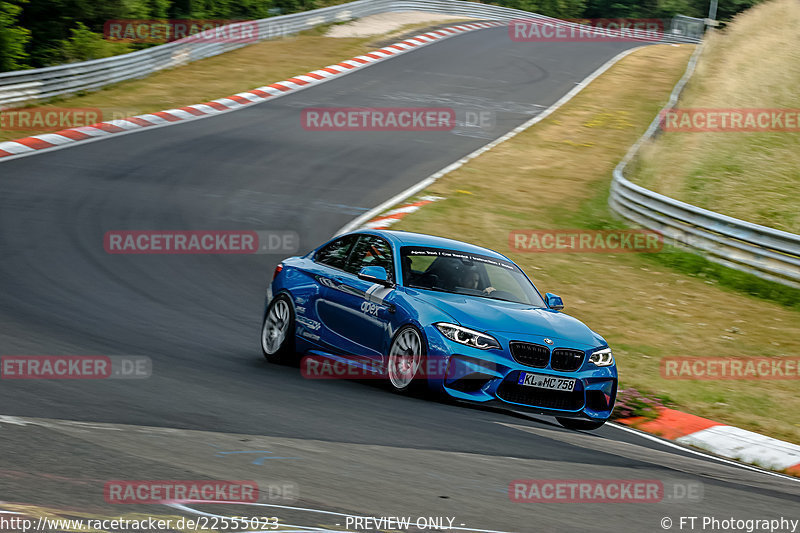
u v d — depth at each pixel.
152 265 31.80
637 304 32.75
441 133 66.25
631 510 11.70
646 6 169.00
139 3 89.44
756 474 16.52
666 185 50.78
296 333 21.27
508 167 58.16
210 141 57.12
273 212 42.50
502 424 16.94
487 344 17.77
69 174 45.44
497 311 18.69
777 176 50.41
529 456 14.28
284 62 87.19
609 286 35.03
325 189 48.22
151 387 16.45
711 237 40.03
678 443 19.27
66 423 12.92
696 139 57.91
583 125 73.38
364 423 15.23
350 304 20.08
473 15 128.75
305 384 18.73
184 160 51.47
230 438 13.05
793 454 18.64
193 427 13.55
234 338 23.97
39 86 65.50
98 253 32.47
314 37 100.00
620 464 14.80
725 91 68.56
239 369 19.77
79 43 81.81
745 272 38.00
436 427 15.62
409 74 86.44
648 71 97.75
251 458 11.98
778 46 74.88
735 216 45.44
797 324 31.86
